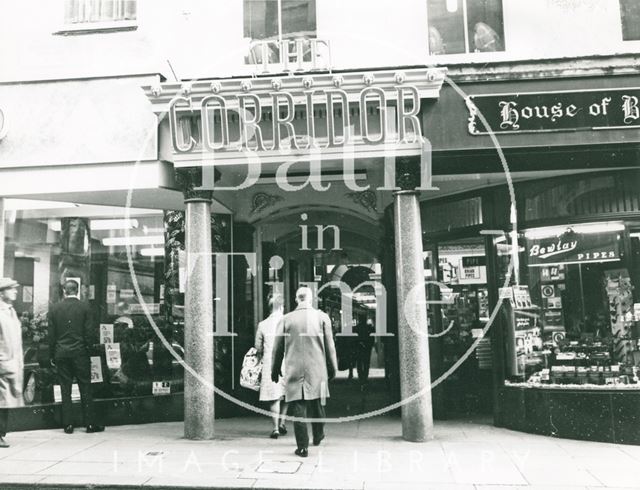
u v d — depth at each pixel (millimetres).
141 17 8844
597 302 8070
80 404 9008
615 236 7996
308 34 8531
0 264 9062
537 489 5703
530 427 8172
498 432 8297
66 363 8422
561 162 7957
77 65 8820
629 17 8180
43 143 8516
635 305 7840
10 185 8562
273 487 5770
